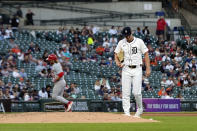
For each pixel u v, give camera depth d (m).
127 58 46.19
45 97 73.81
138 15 112.12
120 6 113.44
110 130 34.34
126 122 40.75
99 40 96.81
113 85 82.56
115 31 98.50
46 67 83.94
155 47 96.94
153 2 113.12
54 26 106.38
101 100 71.38
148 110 72.31
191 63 91.44
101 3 114.12
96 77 86.62
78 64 89.69
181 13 113.62
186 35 104.31
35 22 113.25
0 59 83.44
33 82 80.50
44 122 40.56
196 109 75.12
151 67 90.81
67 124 38.75
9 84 73.81
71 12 114.56
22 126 37.22
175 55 93.19
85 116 43.34
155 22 109.38
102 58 92.00
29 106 67.81
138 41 46.00
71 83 78.88
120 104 71.38
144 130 34.53
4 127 36.50
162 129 35.22
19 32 97.75
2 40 91.19
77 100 68.62
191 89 84.75
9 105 67.50
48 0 115.12
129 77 46.41
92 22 112.50
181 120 47.50
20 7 113.94
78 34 97.00
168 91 82.44
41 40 96.00
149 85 83.31
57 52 90.56
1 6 113.62
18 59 86.19
